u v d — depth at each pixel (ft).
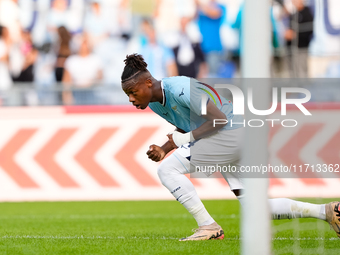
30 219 67.77
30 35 116.47
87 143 90.48
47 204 86.69
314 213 42.39
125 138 90.22
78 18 117.91
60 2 117.60
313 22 98.58
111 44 117.19
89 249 38.58
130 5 117.91
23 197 90.63
